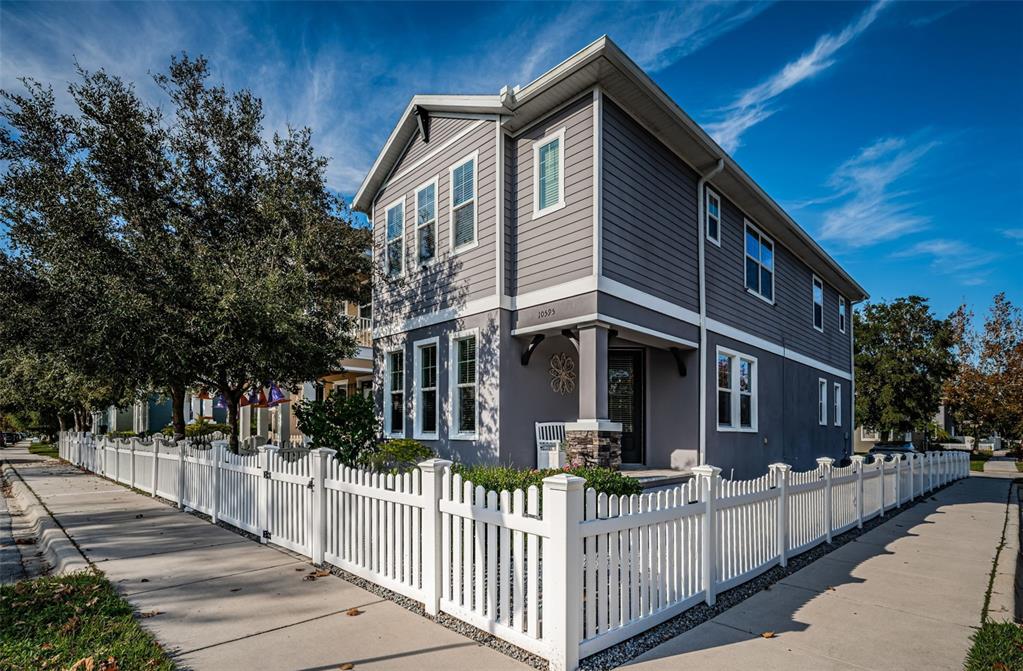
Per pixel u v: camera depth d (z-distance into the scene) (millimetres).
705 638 4039
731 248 12891
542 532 3576
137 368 9797
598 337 8859
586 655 3561
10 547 7398
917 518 9516
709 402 11398
